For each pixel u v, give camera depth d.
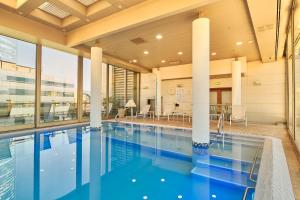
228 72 8.32
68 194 2.37
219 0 3.59
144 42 6.48
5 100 5.61
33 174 2.98
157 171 3.12
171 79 11.01
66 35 6.32
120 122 8.41
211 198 2.26
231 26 5.02
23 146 4.56
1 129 5.51
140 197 2.30
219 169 3.16
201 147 4.16
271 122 8.07
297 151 3.33
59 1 4.34
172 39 6.19
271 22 4.37
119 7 4.58
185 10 3.93
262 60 8.19
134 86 11.64
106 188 2.54
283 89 8.02
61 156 3.89
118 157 3.85
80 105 8.00
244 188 2.49
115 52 7.77
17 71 5.89
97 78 6.48
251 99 8.71
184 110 10.67
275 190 1.97
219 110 9.30
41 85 6.52
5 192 2.40
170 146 4.63
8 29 4.96
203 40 4.12
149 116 10.95
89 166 3.35
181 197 2.29
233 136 5.25
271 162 2.83
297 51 3.91
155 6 4.21
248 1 3.52
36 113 6.36
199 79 4.16
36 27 5.47
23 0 4.43
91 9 4.89
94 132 6.29
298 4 3.47
